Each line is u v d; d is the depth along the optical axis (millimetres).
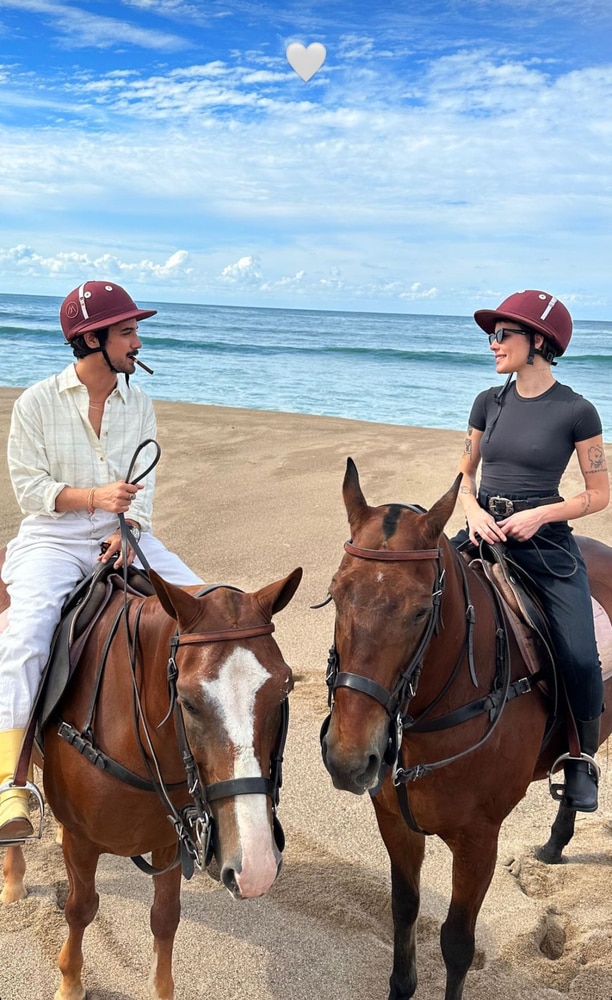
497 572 3371
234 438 13008
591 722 3334
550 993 3316
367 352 39500
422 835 3279
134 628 2832
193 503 9531
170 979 3188
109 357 3223
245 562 7762
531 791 4816
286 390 23453
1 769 2875
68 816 2977
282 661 2418
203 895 3850
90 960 3426
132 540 3180
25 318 61656
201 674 2303
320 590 7238
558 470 3393
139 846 2967
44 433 3309
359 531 2752
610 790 4762
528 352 3365
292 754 4984
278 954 3500
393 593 2541
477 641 3055
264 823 2191
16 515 8930
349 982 3375
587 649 3250
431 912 3785
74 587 3295
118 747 2797
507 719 3076
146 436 3535
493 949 3551
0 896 3766
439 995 3318
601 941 3568
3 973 3320
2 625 3197
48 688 3002
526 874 4070
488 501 3459
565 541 3441
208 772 2279
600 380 28172
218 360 33312
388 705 2543
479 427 3625
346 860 4082
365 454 11727
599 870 4094
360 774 2451
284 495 9766
